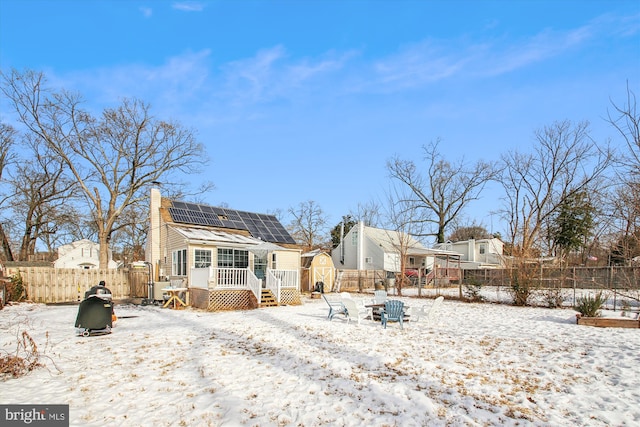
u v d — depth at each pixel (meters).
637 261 12.71
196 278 18.80
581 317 13.14
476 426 4.91
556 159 34.59
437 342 9.89
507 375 7.01
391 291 29.86
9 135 32.38
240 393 6.11
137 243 48.81
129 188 31.97
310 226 61.78
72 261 42.75
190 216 24.20
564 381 6.67
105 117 29.78
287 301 19.59
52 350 9.09
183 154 33.62
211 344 9.70
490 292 26.64
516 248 22.28
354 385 6.45
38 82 26.95
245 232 25.48
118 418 5.20
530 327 12.48
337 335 10.81
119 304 20.78
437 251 37.50
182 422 5.07
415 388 6.30
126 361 8.08
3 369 7.02
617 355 8.40
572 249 31.94
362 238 39.06
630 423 5.00
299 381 6.68
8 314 16.14
